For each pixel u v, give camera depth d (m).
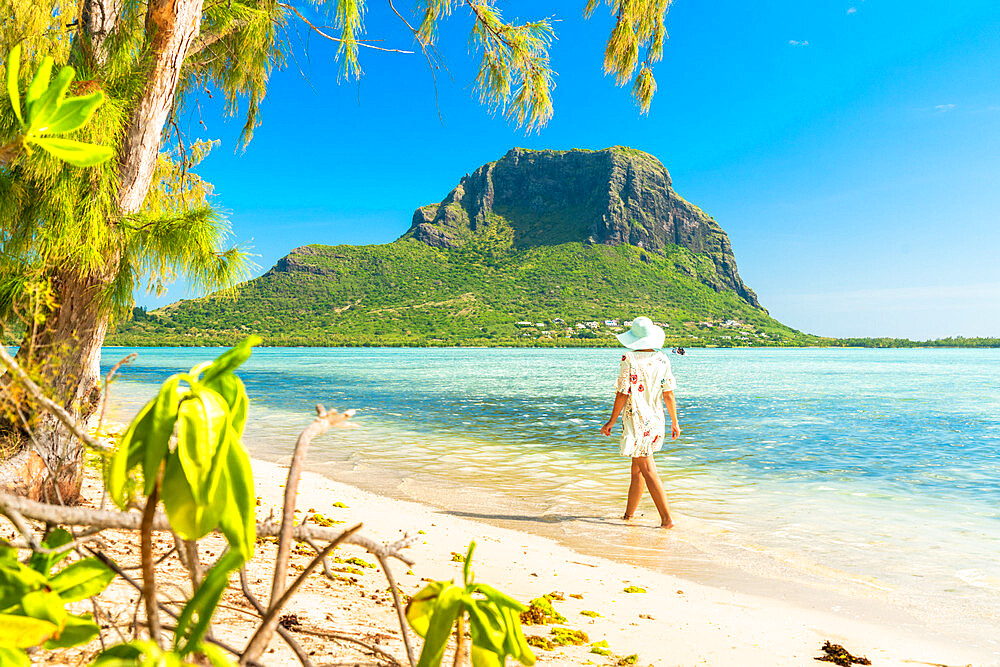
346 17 4.81
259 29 4.82
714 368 64.88
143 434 0.55
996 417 17.73
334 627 2.80
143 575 0.56
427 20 5.18
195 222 3.29
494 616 0.78
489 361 81.75
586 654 3.13
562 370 53.53
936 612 4.11
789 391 29.77
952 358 112.75
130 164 3.60
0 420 3.38
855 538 5.88
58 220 2.91
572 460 10.14
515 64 5.36
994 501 7.35
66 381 3.41
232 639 2.40
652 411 6.34
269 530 0.83
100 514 0.70
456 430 14.04
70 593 0.78
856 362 88.56
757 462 10.11
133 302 3.46
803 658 3.32
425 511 6.70
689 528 6.22
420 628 0.81
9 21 4.00
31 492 3.35
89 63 3.93
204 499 0.53
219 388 0.58
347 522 5.88
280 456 10.46
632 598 4.23
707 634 3.60
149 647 0.49
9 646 0.64
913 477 8.88
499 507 7.01
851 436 13.43
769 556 5.33
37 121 0.74
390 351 161.50
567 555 5.27
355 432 13.64
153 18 3.71
